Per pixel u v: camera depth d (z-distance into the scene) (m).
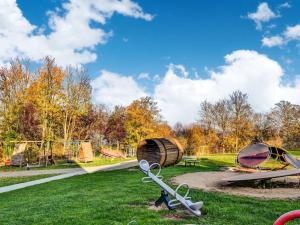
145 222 7.75
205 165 28.45
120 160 42.66
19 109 45.97
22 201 11.74
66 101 48.59
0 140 44.09
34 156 40.31
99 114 59.94
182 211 8.80
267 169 20.47
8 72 47.53
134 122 54.84
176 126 77.81
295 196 11.49
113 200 10.62
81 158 40.09
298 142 61.59
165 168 24.16
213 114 65.81
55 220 8.27
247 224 7.59
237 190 12.91
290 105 63.62
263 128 64.25
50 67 48.28
